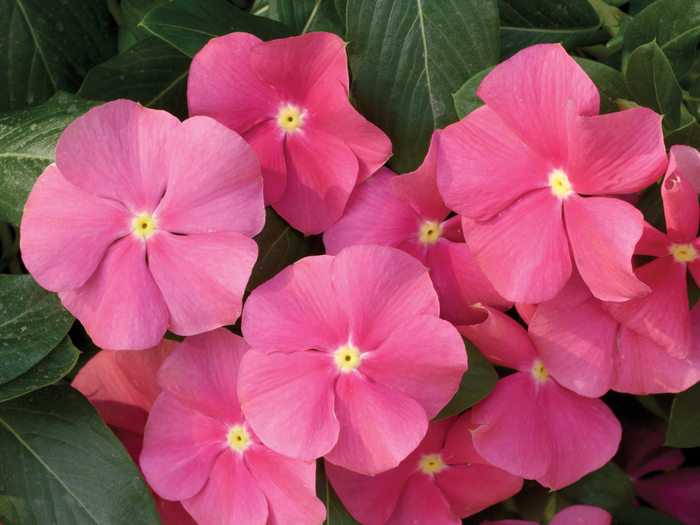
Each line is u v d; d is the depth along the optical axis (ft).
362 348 0.99
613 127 0.92
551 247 0.97
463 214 0.98
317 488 1.05
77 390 1.04
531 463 1.03
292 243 1.03
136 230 0.97
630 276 0.92
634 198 1.00
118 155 0.95
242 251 0.95
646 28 1.04
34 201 0.96
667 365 1.01
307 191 1.01
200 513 1.03
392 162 1.03
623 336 1.01
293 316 0.98
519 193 0.98
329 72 0.97
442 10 1.00
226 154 0.94
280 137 1.00
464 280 1.03
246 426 1.02
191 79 0.97
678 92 0.99
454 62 1.01
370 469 0.97
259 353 0.97
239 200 0.95
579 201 0.96
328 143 1.00
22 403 1.04
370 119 1.03
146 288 0.96
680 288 0.97
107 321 0.97
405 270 0.97
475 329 1.01
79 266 0.96
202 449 1.03
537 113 0.95
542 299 0.97
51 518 1.03
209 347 1.01
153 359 1.05
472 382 1.02
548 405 1.05
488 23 1.01
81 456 1.03
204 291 0.96
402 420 0.97
